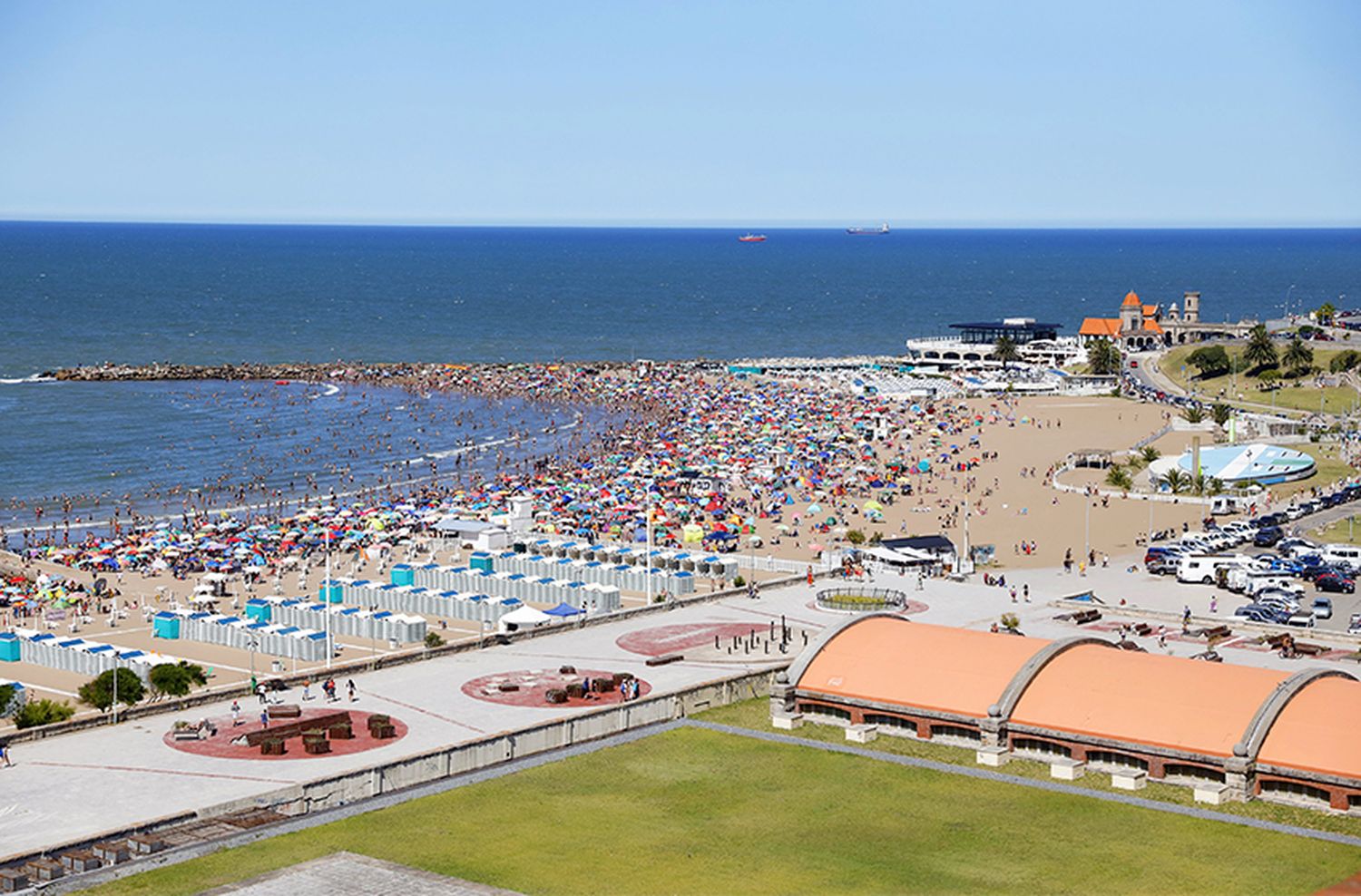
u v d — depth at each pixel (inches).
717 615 5748.0
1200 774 3782.0
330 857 3255.4
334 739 4097.0
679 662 5009.8
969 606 5915.4
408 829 3472.0
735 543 7632.9
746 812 3627.0
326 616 5506.9
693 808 3651.6
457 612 6171.3
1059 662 4192.9
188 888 3073.3
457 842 3390.7
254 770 3838.6
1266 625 5565.9
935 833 3479.3
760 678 4724.4
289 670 5324.8
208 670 5251.0
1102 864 3280.0
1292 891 3122.5
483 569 6835.6
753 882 3164.4
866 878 3196.4
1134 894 3110.2
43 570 7175.2
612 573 6614.2
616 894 3085.6
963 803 3686.0
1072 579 6688.0
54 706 4562.0
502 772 3922.2
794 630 5482.3
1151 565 6820.9
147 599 6599.4
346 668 4800.7
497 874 3186.5
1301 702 3833.7
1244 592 6338.6
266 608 6018.7
